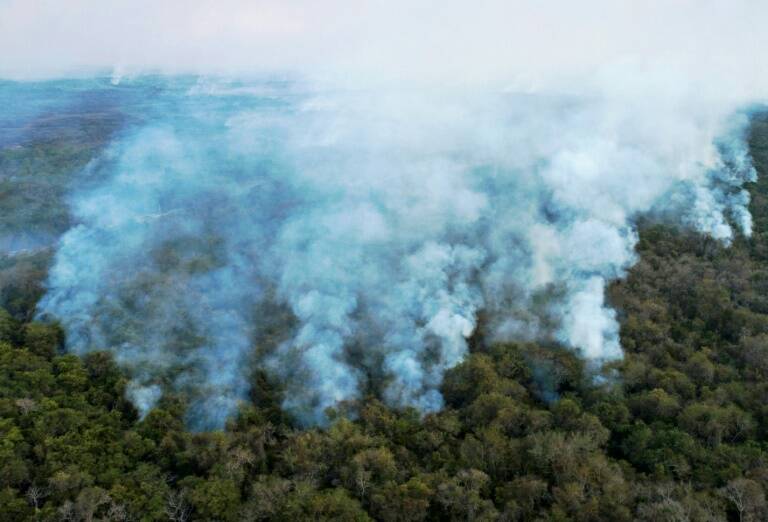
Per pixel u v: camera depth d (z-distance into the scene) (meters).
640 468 50.50
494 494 46.44
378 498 44.06
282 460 50.34
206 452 48.59
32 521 39.91
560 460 47.69
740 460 48.50
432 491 44.91
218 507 42.75
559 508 42.84
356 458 48.06
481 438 52.12
